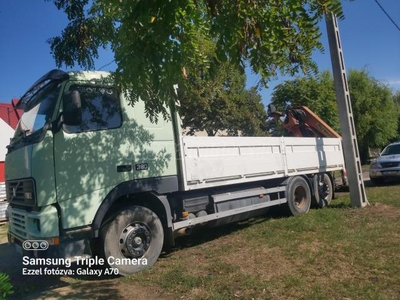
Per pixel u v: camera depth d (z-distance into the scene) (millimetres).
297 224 7312
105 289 4703
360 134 28234
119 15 3184
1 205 11680
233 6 2520
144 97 3146
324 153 9797
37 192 4578
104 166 5066
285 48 3104
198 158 6090
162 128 5734
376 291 4000
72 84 5020
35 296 4672
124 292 4559
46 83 5355
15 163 5320
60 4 5938
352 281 4324
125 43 2873
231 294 4188
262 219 8453
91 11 5512
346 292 4016
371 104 28328
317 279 4449
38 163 4625
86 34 5945
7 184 5852
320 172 9547
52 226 4570
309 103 18688
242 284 4449
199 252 6070
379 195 10562
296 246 5855
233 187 7082
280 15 2734
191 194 6211
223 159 6535
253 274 4766
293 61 3432
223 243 6535
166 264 5531
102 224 5113
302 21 2758
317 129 10875
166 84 2936
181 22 2834
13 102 7496
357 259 5055
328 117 18906
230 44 2592
